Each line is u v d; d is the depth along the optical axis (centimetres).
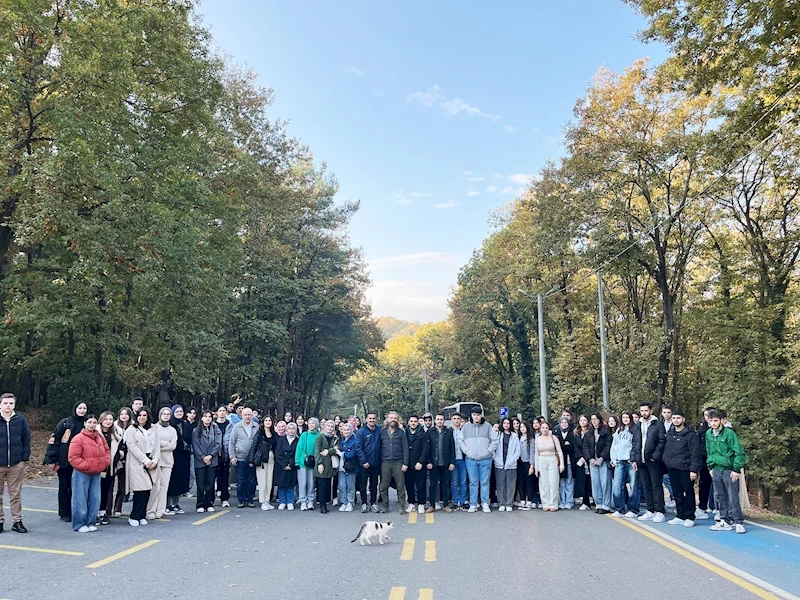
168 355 2477
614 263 2698
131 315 2480
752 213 2470
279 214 3434
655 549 827
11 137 1802
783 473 2030
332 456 1203
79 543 852
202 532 960
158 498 1094
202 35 2372
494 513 1211
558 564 737
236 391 4047
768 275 2314
